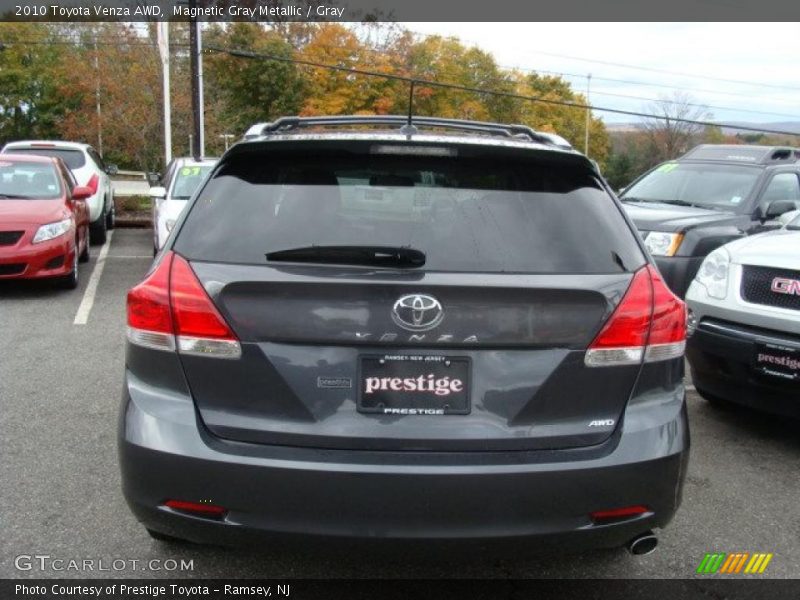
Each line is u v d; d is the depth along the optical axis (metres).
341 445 2.63
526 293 2.63
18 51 51.41
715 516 4.02
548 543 2.66
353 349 2.63
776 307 4.77
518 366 2.66
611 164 66.81
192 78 21.67
